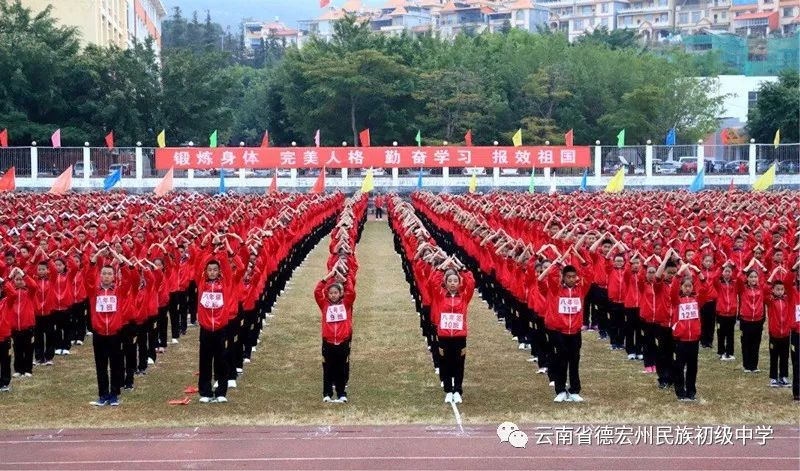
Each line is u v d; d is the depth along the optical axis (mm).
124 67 67250
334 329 15672
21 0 70000
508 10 154000
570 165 57625
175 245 21344
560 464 12438
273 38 155625
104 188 50938
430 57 79500
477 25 145875
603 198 39219
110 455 12906
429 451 13039
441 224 35844
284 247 28188
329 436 13805
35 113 65000
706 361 19172
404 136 74688
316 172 60031
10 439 13703
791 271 16531
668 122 74188
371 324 23094
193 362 19281
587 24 152250
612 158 60219
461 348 15773
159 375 18109
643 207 32625
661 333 16766
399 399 16109
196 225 23641
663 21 144375
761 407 15477
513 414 15055
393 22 163250
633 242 22047
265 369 18516
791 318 16469
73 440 13648
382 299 26969
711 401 15914
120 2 85938
